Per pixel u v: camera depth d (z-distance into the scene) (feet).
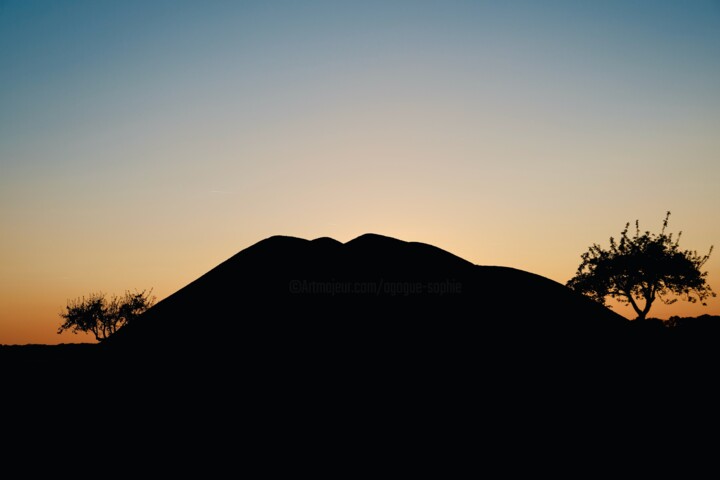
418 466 31.17
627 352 49.19
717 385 45.60
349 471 30.76
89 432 38.42
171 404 39.45
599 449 33.94
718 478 30.40
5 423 42.75
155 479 31.48
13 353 155.53
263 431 34.83
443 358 41.86
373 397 37.37
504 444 33.58
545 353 44.91
